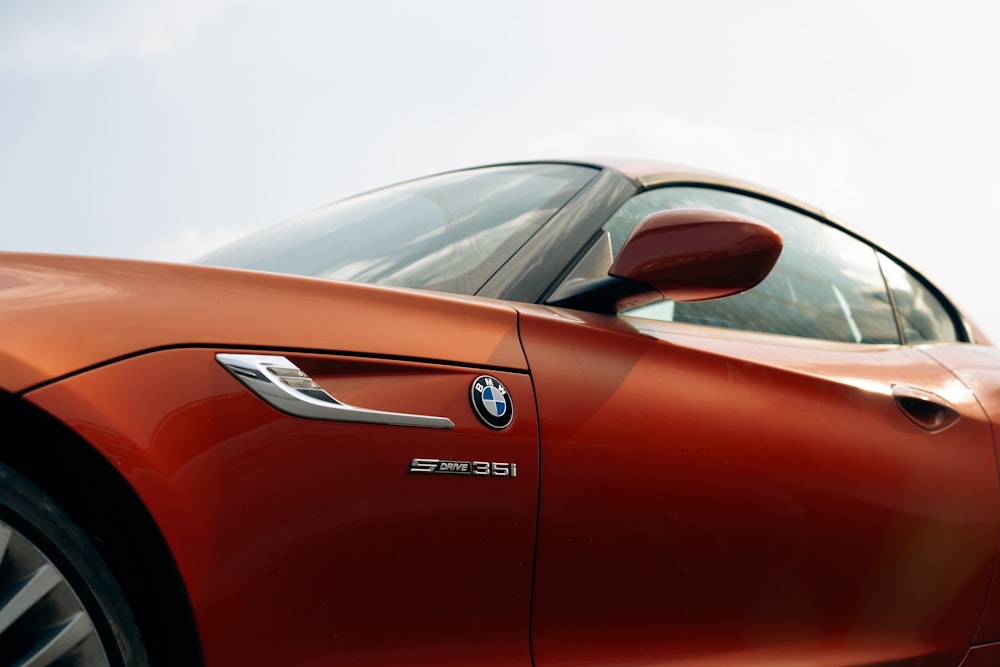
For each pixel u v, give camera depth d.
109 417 1.10
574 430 1.54
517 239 1.82
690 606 1.68
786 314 2.24
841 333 2.36
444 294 1.57
